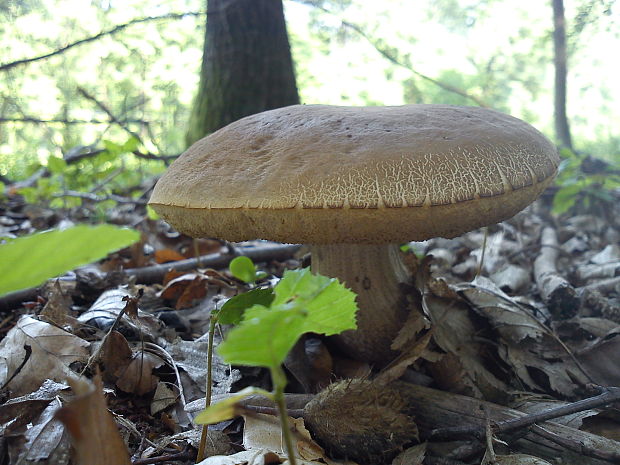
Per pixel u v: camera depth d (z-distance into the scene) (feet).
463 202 0.42
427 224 0.43
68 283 0.78
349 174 0.41
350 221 0.42
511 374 0.57
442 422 0.47
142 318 0.64
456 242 1.18
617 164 1.35
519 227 1.18
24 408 0.42
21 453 0.38
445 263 1.02
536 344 0.59
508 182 0.44
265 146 0.46
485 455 0.41
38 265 0.23
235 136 0.49
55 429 0.39
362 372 0.56
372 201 0.41
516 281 0.88
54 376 0.51
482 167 0.43
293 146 0.45
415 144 0.43
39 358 0.53
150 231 1.16
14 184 1.73
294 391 0.55
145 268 0.88
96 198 1.28
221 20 1.33
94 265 0.96
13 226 1.27
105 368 0.54
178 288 0.79
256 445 0.41
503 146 0.46
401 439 0.44
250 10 1.33
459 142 0.44
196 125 1.42
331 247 0.55
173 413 0.50
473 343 0.58
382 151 0.43
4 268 0.23
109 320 0.63
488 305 0.61
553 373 0.56
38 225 1.28
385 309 0.55
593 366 0.58
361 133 0.45
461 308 0.60
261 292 0.39
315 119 0.48
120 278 0.79
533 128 0.52
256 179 0.43
